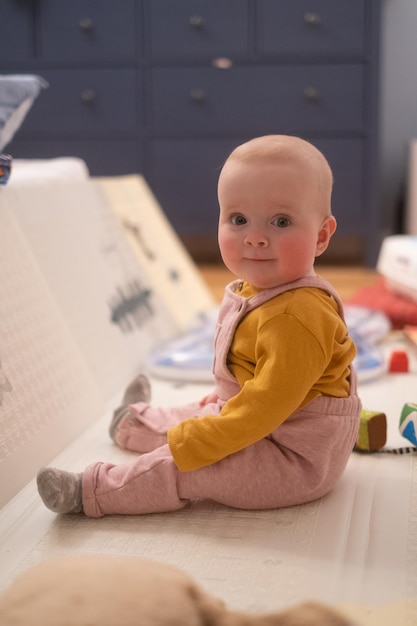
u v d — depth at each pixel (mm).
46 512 1029
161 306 1960
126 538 952
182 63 2953
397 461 1180
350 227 3008
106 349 1604
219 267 3143
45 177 1773
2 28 2969
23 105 1562
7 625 683
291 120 2957
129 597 711
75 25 2949
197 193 3041
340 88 2912
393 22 3225
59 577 740
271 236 985
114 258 1866
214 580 850
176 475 999
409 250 2117
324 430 1011
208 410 1097
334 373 1016
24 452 1146
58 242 1628
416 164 3104
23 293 1373
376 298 2160
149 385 1342
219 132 2988
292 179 973
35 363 1295
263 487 1007
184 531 967
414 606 795
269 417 953
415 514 1004
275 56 2914
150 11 2928
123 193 2133
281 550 915
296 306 969
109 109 3006
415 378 1594
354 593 822
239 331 1031
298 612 766
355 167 2961
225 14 2904
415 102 3277
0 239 1396
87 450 1240
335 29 2873
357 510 1015
